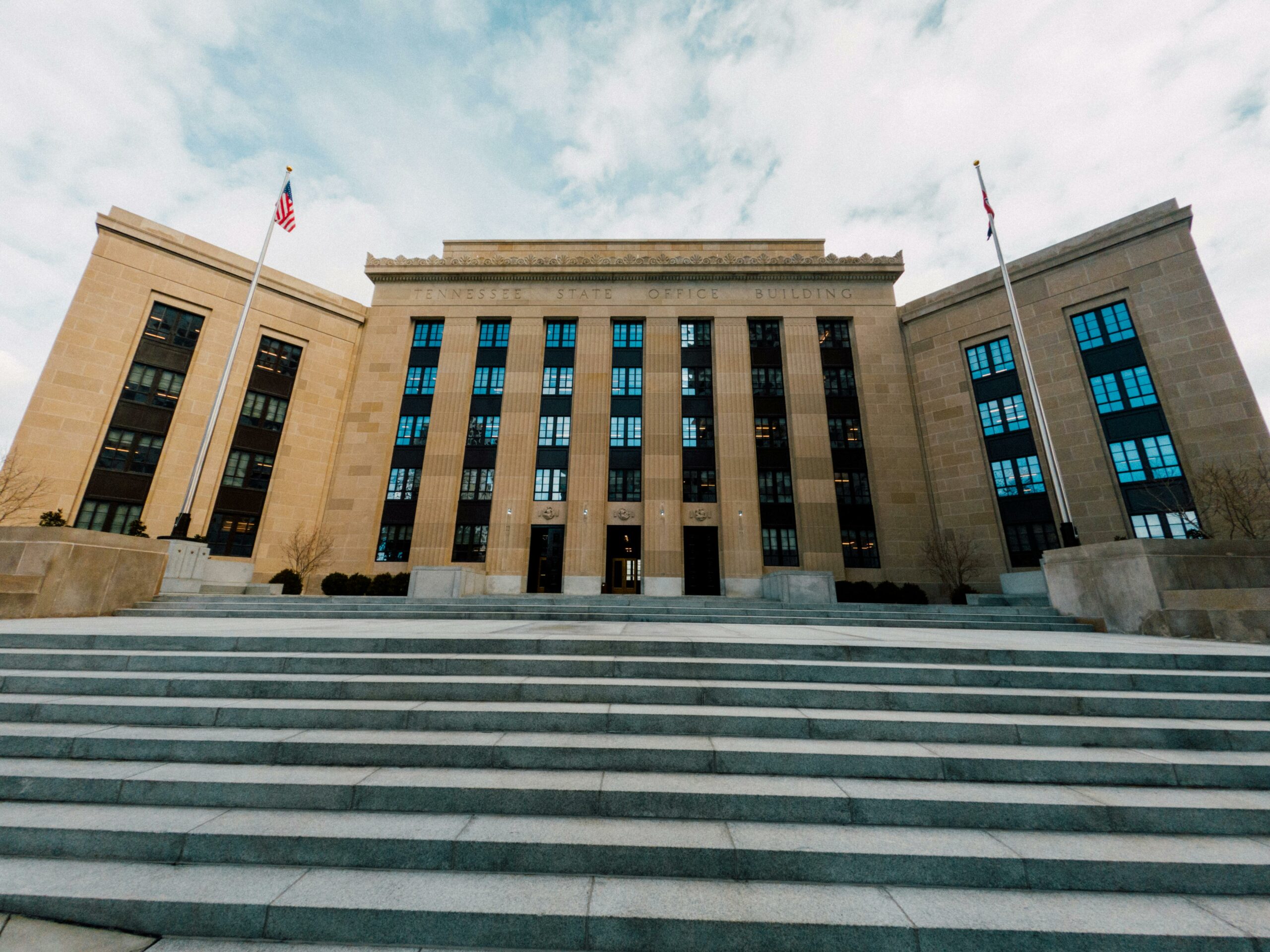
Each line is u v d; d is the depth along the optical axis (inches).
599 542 924.6
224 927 109.0
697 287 1058.7
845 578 893.2
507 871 122.9
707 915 107.6
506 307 1050.1
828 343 1028.5
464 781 147.6
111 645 243.6
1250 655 229.6
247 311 679.1
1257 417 657.0
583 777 152.4
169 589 544.7
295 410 948.0
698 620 459.8
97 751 164.1
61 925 110.0
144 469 812.6
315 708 184.2
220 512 855.1
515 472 958.4
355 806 141.8
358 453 973.8
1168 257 740.0
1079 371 789.9
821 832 132.9
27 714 185.9
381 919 108.7
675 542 925.2
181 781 145.8
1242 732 171.9
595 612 459.8
